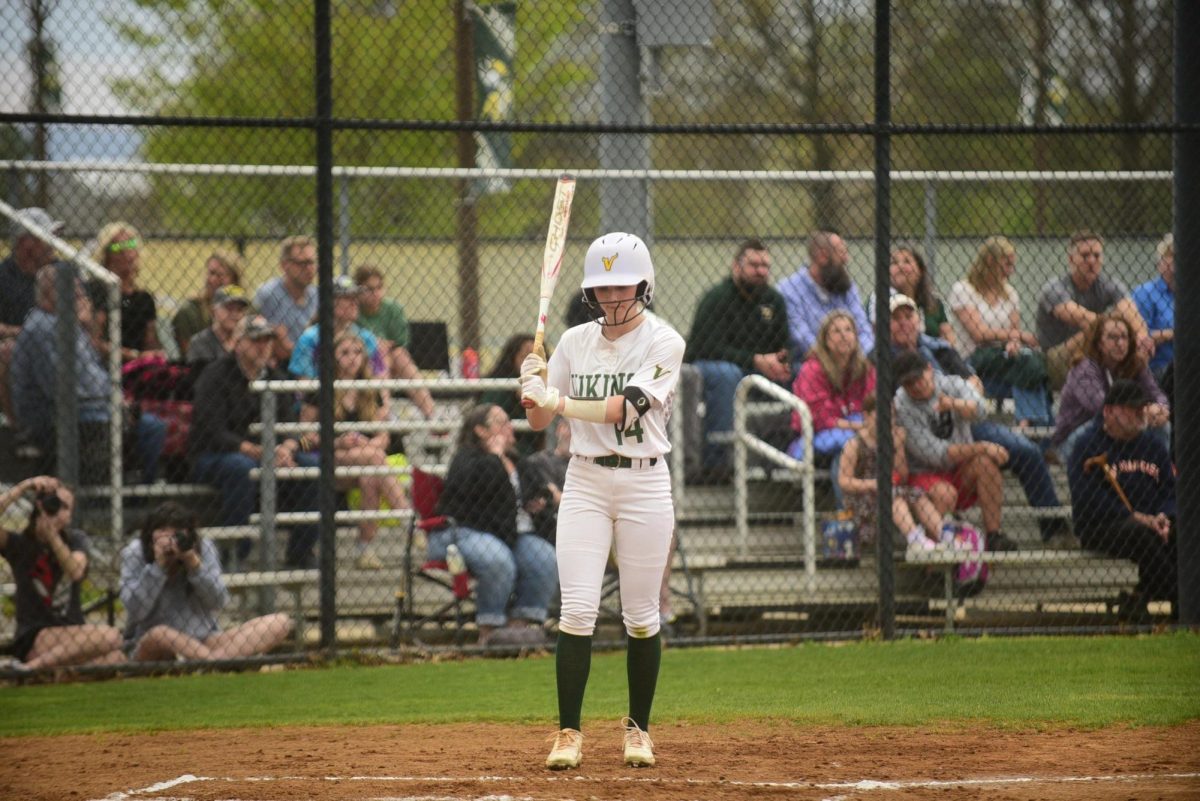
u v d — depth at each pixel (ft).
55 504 72.69
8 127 102.73
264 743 53.62
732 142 152.46
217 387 80.84
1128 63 137.08
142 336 86.12
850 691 62.95
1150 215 111.14
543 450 83.20
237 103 141.18
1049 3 132.57
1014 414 90.48
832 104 146.00
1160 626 79.10
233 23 139.74
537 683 67.56
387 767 47.29
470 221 100.83
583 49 140.77
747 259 88.12
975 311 89.40
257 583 76.28
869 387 83.61
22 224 79.15
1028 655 71.92
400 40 131.13
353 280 90.68
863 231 121.80
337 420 82.94
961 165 141.69
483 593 76.74
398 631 76.69
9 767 49.67
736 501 89.30
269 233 113.09
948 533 80.38
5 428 84.48
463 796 41.63
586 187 125.70
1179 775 43.98
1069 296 88.22
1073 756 47.52
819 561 83.51
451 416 97.09
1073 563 84.53
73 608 73.77
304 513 79.46
